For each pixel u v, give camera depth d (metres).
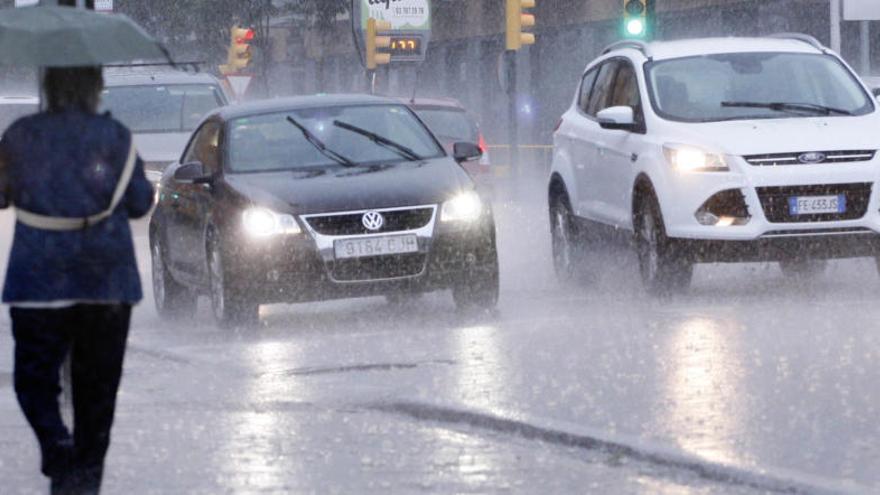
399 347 27.73
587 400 21.42
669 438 18.69
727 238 33.03
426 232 31.72
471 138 59.47
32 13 16.36
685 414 20.17
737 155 33.19
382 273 31.52
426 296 38.03
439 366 25.17
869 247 33.31
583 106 40.03
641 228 35.16
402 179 32.50
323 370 25.48
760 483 16.31
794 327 28.44
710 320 29.81
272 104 35.47
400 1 129.00
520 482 16.98
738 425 19.34
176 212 35.38
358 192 31.86
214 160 34.09
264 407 22.17
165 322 36.25
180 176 33.12
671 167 33.72
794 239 33.09
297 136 34.25
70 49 15.93
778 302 33.06
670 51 37.53
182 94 57.00
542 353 26.09
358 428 20.39
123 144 16.05
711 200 33.22
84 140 15.89
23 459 18.88
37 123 15.93
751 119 34.97
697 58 37.09
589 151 38.06
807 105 35.47
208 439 19.77
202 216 33.44
